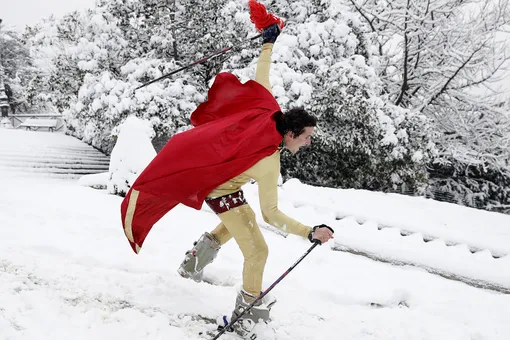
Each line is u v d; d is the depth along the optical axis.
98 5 10.99
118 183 6.04
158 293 3.05
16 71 26.66
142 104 9.20
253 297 2.67
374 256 4.49
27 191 5.94
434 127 11.92
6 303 2.58
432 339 2.86
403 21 12.98
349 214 5.41
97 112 10.09
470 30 11.95
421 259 4.37
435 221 5.35
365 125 9.24
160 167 2.59
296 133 2.50
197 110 2.92
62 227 4.17
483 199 13.46
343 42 9.95
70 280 3.04
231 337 2.67
